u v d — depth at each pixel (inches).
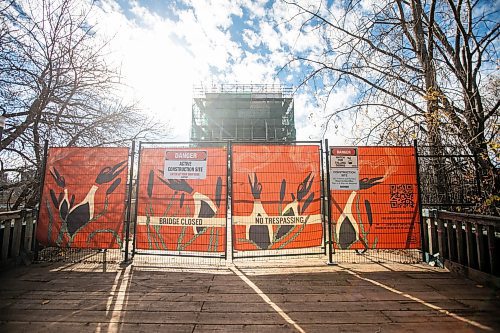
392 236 184.5
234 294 129.3
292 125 1242.6
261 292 131.8
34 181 238.2
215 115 1269.7
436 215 178.7
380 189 187.8
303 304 118.3
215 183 185.2
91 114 286.7
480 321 103.1
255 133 1242.6
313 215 185.8
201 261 186.4
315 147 191.0
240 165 186.1
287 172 187.0
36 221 188.7
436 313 109.7
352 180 187.9
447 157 201.5
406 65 253.8
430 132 234.7
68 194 188.4
